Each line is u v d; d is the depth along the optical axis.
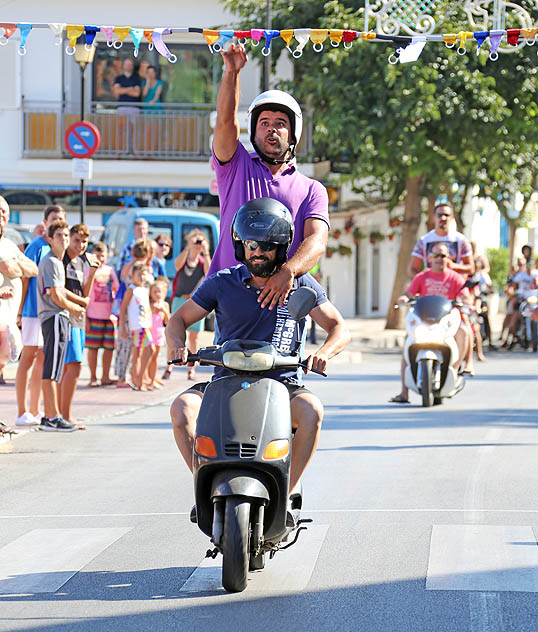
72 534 19.34
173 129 77.12
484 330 66.25
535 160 74.81
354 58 63.34
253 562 16.62
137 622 14.41
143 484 23.84
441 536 18.81
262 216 15.80
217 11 77.88
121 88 77.44
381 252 95.50
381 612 14.74
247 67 77.38
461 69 63.34
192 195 77.94
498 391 42.12
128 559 17.61
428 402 36.69
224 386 15.57
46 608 15.06
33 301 30.81
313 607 14.98
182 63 78.12
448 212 38.22
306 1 69.25
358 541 18.52
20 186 77.56
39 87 77.25
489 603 15.11
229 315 16.20
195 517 16.11
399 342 67.25
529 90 65.56
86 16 77.38
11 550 18.27
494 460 26.28
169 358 15.83
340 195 86.19
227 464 15.09
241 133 49.16
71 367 31.59
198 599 15.39
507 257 100.12
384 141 64.69
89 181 77.50
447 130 65.00
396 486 23.19
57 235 30.16
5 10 77.06
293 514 16.11
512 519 20.09
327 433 30.86
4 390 39.34
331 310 16.50
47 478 24.59
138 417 34.56
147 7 77.56
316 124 70.19
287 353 16.31
